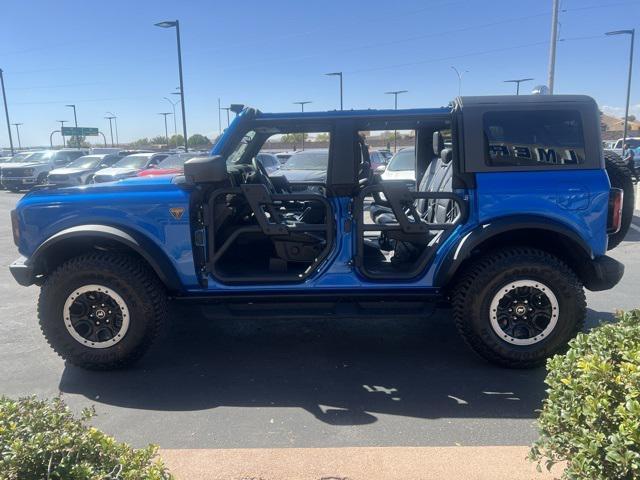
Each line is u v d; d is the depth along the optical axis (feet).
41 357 15.01
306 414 11.58
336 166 13.62
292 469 8.90
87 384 13.24
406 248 15.26
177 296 14.21
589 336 7.70
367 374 13.62
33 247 13.96
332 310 14.08
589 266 13.66
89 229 13.38
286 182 18.79
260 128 14.74
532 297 13.43
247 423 11.22
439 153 17.26
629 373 6.25
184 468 8.96
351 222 13.75
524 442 10.39
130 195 13.70
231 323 17.51
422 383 13.06
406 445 10.32
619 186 15.76
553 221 13.33
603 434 6.03
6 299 21.07
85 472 5.70
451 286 14.21
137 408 11.96
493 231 13.08
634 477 5.58
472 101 13.48
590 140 13.35
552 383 7.14
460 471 8.76
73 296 13.43
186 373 13.82
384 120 13.79
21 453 5.76
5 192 84.02
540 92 14.88
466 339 13.71
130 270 13.39
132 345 13.56
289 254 14.53
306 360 14.57
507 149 13.42
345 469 8.87
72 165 78.18
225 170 13.21
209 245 13.84
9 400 6.81
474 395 12.39
